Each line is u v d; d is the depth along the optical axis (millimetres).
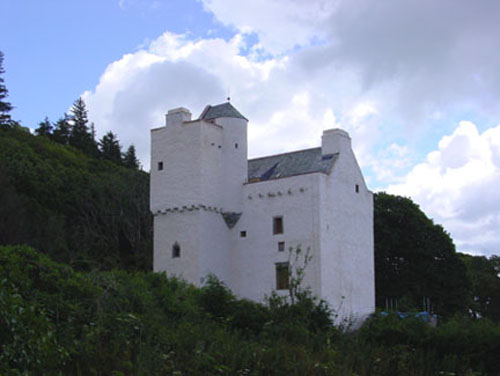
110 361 18156
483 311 72375
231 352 20719
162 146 48750
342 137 49156
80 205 68312
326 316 29484
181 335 21391
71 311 20953
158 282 29594
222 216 48125
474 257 81812
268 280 46000
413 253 65000
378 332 25688
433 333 24969
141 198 68938
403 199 66438
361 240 49375
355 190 49688
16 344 16281
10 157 68250
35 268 22375
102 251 64125
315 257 44281
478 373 22594
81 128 116375
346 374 20750
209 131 47812
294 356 21234
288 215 46062
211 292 28844
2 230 54500
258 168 52125
